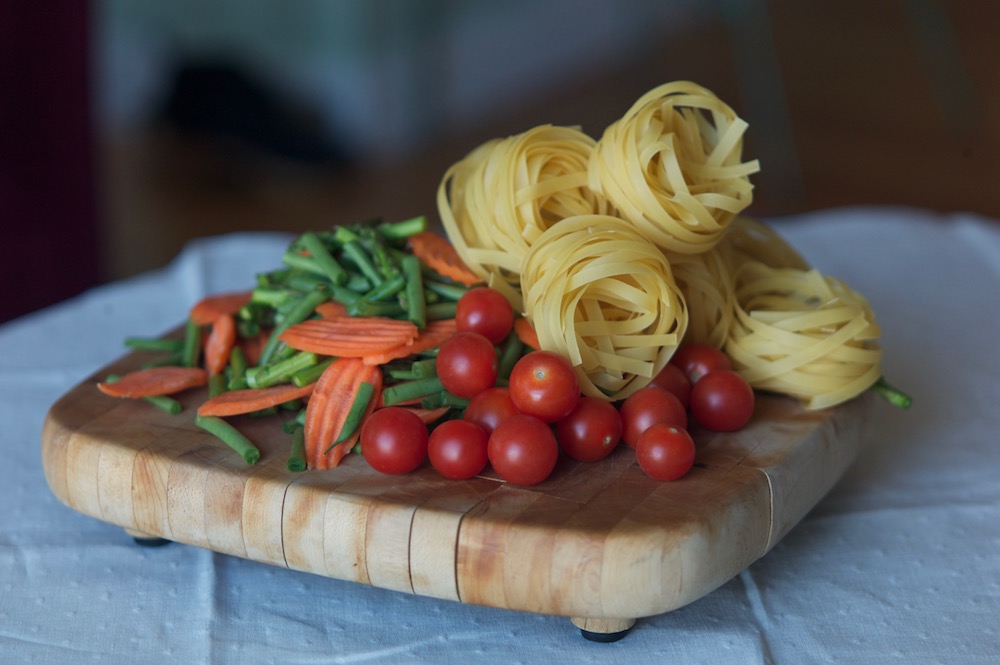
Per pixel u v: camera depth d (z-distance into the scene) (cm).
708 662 71
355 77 262
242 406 79
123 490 77
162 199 231
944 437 89
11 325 104
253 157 251
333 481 75
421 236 89
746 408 78
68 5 141
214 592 76
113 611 75
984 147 228
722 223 82
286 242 115
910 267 109
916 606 75
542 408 75
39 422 92
